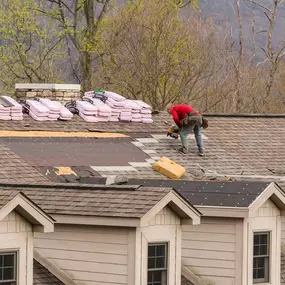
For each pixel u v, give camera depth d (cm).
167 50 12000
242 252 4834
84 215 4338
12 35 12938
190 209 4462
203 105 12719
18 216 4009
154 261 4428
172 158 6688
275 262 5022
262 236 5006
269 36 14750
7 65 13038
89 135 6756
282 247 5525
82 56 12825
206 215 4875
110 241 4356
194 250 4944
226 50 13425
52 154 6134
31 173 5703
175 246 4491
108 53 12238
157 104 12019
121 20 12175
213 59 12638
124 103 7212
